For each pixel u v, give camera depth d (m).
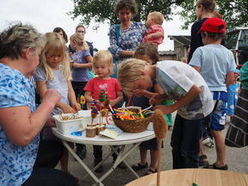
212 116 2.37
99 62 2.60
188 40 18.73
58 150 1.90
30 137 1.21
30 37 1.29
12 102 1.16
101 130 1.65
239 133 1.88
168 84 1.63
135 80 1.49
